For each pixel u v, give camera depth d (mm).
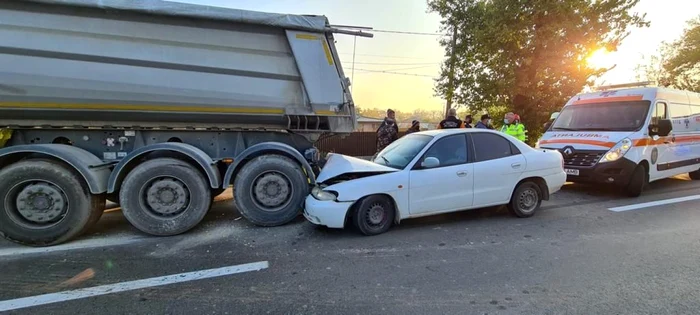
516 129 8891
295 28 4934
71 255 3816
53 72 4148
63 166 4074
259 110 4973
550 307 2725
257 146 4852
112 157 4727
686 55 24000
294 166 4906
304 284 3150
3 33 4004
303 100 5133
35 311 2693
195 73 4633
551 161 5375
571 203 6164
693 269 3400
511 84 14414
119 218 5281
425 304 2791
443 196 4703
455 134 4949
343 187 4352
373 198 4422
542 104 14383
